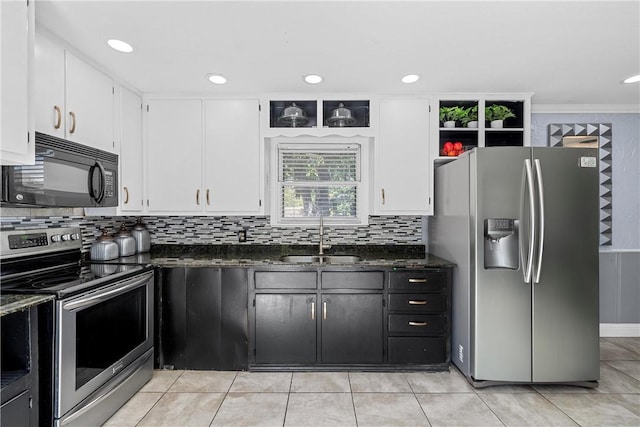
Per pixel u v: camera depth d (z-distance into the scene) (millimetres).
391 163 2893
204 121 2881
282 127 2936
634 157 3361
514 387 2371
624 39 1973
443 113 2949
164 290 2609
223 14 1716
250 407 2131
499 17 1746
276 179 3234
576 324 2299
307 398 2238
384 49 2096
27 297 1582
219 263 2598
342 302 2594
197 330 2607
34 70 1603
